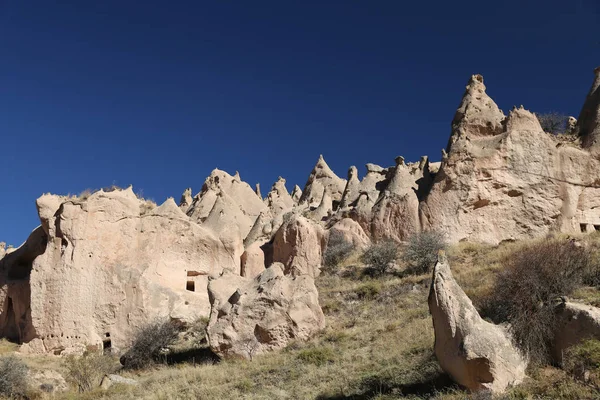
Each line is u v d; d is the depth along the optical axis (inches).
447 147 1412.4
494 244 1235.2
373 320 888.3
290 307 879.7
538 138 1350.9
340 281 1143.6
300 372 725.9
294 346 844.6
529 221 1291.8
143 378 837.2
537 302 602.2
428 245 1136.2
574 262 714.8
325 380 682.8
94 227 1151.0
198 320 1114.1
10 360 861.2
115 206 1193.4
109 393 760.3
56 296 1086.4
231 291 939.3
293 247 1248.8
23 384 839.1
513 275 656.4
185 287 1223.5
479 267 1015.6
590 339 530.3
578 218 1317.7
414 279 1037.2
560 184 1323.8
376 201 1384.1
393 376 632.4
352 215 1382.9
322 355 758.5
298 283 903.1
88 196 1172.5
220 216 1369.3
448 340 559.8
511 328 574.2
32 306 1085.1
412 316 852.0
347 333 843.4
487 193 1294.3
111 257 1157.1
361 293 1026.7
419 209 1301.7
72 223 1131.3
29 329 1099.3
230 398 666.8
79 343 1065.5
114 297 1119.0
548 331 569.9
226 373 774.5
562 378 519.8
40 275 1103.0
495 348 538.3
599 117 1397.6
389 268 1159.0
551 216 1298.0
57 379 907.4
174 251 1244.5
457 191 1290.6
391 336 783.7
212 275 969.5
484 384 530.0
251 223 1584.6
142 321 1099.3
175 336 989.8
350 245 1270.9
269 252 1374.3
